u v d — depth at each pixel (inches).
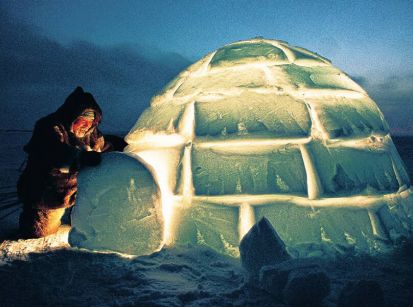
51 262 129.4
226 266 122.9
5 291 108.2
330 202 137.8
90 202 137.2
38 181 145.9
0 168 522.9
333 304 96.3
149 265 125.2
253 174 138.5
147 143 165.9
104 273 119.4
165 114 165.8
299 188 135.6
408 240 138.2
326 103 156.6
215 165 142.2
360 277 113.1
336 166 142.6
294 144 143.5
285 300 98.0
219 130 145.9
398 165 166.9
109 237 134.5
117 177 138.4
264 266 106.4
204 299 100.7
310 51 190.9
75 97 151.5
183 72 186.4
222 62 169.5
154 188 137.2
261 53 170.2
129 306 97.1
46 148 141.6
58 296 105.0
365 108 168.9
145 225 134.4
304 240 130.2
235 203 138.0
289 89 155.7
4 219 202.2
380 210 142.2
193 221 138.8
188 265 123.8
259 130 143.5
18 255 137.0
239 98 153.1
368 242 133.4
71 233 136.2
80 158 139.5
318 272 95.9
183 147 150.3
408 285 106.8
